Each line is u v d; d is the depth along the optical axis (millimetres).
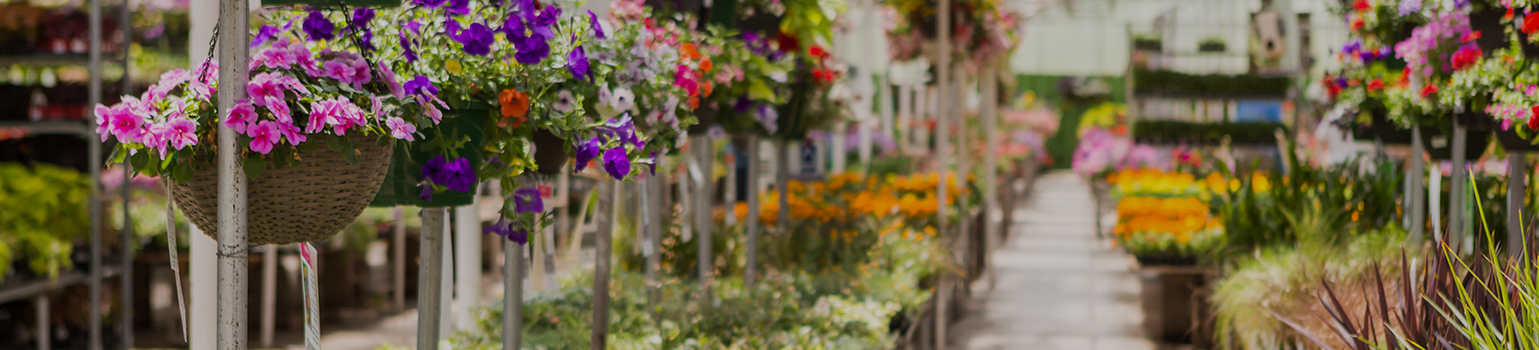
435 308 1833
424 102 1503
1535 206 3217
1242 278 3527
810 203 5188
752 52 3152
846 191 6051
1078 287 7844
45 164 4961
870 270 4402
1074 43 24734
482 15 1677
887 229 5164
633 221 4121
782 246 4418
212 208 1381
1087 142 16188
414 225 6711
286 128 1312
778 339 3031
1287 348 3004
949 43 6328
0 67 5195
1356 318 2416
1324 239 3635
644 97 2102
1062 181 23422
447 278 2924
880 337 3324
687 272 3910
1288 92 8617
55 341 4953
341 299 6359
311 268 1524
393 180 1622
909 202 5953
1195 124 8680
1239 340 3490
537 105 1730
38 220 4516
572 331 2803
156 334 5637
